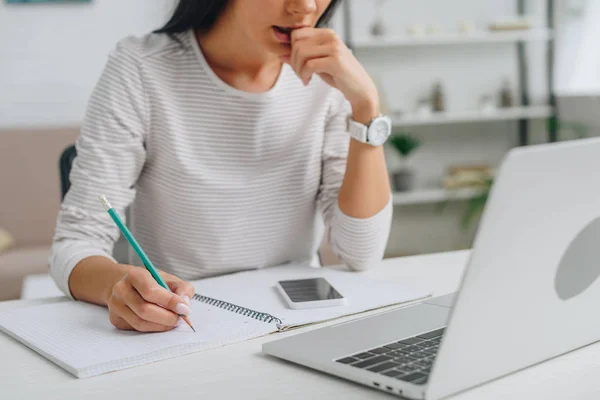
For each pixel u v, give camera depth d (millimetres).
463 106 4414
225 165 1275
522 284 640
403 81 4301
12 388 717
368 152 1231
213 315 929
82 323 916
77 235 1141
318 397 664
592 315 760
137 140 1216
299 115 1326
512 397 645
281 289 1026
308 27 1164
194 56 1249
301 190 1344
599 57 4168
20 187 3188
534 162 583
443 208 4516
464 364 632
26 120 3529
